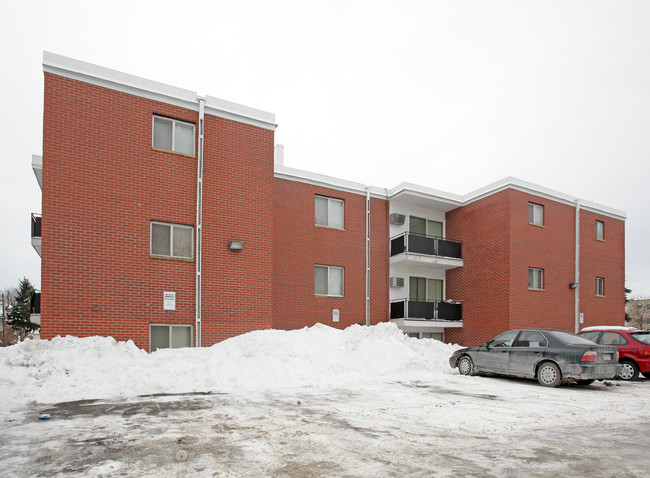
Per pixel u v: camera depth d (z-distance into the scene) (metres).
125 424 6.28
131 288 11.95
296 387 9.79
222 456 4.91
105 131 11.99
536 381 11.50
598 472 4.59
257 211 14.17
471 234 20.44
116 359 10.21
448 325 19.75
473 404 8.15
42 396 8.05
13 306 47.84
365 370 12.41
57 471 4.40
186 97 13.27
